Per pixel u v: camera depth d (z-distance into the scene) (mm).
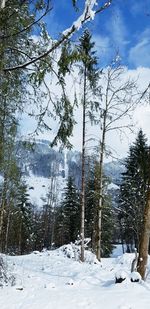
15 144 11891
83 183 21750
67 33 6699
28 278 12555
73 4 6766
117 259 23453
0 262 12633
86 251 24188
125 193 21391
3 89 8750
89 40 19703
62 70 7684
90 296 8523
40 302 8086
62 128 8734
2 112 10008
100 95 21062
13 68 7203
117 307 7562
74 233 47469
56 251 25797
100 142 21312
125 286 9773
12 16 7172
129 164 22203
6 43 7332
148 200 12570
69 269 17719
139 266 12430
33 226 58969
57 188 59000
